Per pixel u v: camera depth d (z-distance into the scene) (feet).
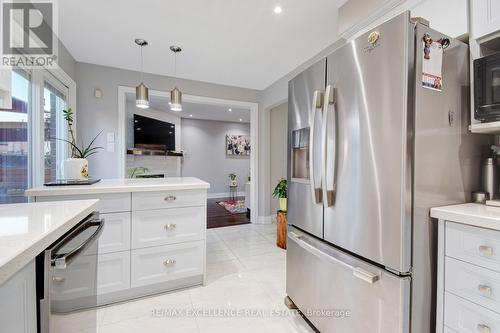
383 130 3.53
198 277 7.08
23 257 1.97
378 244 3.60
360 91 3.87
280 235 10.41
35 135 7.00
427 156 3.51
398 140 3.34
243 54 9.66
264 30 7.87
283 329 5.24
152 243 6.39
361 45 3.86
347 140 4.11
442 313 3.50
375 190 3.64
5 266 1.76
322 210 4.71
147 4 6.57
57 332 2.67
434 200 3.59
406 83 3.28
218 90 13.29
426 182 3.51
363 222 3.83
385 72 3.50
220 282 7.28
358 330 3.94
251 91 14.17
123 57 9.93
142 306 6.02
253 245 10.69
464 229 3.27
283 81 12.26
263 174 14.57
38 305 2.39
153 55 9.75
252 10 6.84
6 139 6.02
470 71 4.00
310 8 6.75
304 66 10.61
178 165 23.08
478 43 3.95
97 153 10.66
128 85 11.22
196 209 6.92
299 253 5.49
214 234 12.35
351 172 4.03
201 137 25.05
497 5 3.71
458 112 3.88
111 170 10.89
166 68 11.10
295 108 5.69
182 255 6.77
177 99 8.96
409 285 3.38
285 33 8.05
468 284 3.23
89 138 10.52
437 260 3.59
